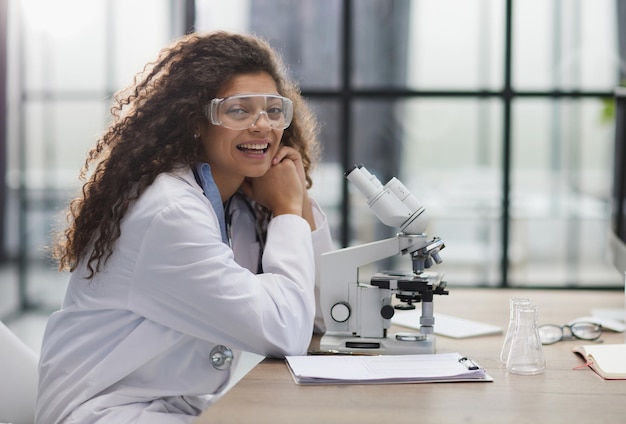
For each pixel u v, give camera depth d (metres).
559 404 1.45
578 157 4.49
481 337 2.00
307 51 4.62
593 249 4.54
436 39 4.56
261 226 2.10
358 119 4.59
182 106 1.84
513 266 4.59
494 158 4.54
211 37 1.91
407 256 4.61
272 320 1.69
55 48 5.24
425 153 4.58
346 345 1.84
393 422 1.35
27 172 5.34
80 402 1.73
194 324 1.71
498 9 4.52
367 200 1.88
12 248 5.38
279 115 1.91
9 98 5.28
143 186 1.77
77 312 1.81
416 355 1.75
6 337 1.92
